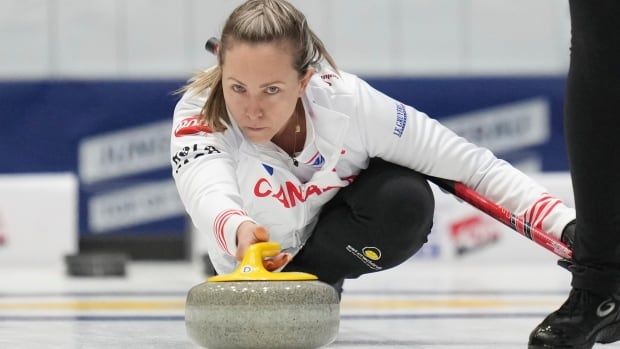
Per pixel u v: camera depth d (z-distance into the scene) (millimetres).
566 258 6945
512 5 28656
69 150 26016
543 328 6719
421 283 17266
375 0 28578
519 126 26953
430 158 7582
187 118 7141
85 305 12945
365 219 7883
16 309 12281
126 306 12727
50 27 27688
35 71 27641
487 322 10102
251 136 6562
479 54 28719
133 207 26156
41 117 25984
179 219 26203
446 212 22922
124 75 27906
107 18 27859
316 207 7988
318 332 5953
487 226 22938
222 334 5895
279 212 7754
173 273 21531
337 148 7453
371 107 7453
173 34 28031
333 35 28484
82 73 27828
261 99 6395
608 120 6262
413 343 8055
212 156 6918
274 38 6316
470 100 26891
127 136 26172
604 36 6094
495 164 7598
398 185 7766
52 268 22547
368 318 10648
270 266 6254
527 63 28719
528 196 7320
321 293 6008
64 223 22875
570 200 22203
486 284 16922
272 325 5848
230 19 6465
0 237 22672
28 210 22750
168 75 27984
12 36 27578
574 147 6418
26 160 25938
